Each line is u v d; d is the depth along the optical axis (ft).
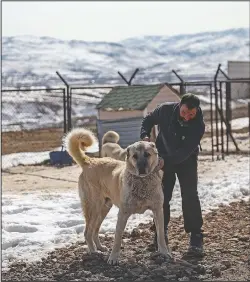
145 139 27.12
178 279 23.29
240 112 138.21
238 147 79.15
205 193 42.52
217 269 23.99
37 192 45.70
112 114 74.38
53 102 144.77
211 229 32.14
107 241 29.96
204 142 87.56
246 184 45.34
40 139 98.68
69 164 67.21
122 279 23.34
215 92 68.28
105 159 27.96
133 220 34.47
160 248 25.93
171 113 27.20
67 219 34.19
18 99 143.13
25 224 32.83
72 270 24.79
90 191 27.58
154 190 25.27
